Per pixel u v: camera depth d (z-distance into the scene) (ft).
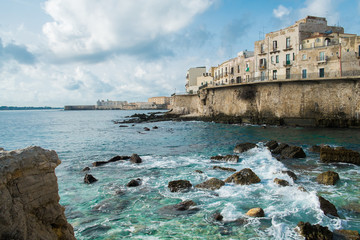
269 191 44.62
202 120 217.15
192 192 45.50
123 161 70.90
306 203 38.60
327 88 137.49
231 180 49.83
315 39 156.15
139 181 51.85
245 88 177.17
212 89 210.59
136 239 30.12
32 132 171.01
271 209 37.14
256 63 191.83
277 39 175.11
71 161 73.77
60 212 18.94
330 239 28.55
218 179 49.16
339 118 132.98
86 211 38.29
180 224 33.65
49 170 18.34
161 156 78.48
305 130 130.00
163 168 62.90
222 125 176.76
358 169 58.59
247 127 156.46
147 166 65.26
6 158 15.66
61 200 42.75
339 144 89.20
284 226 31.99
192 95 256.52
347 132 117.08
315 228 30.09
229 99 192.44
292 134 117.60
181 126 181.37
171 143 105.40
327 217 34.24
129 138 125.29
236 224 33.24
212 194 44.16
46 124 251.80
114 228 32.89
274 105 158.81
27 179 16.63
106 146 101.91
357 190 44.62
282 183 47.32
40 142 120.37
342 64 139.33
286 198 41.34
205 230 31.94
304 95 145.69
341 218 34.42
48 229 17.83
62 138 134.31
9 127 217.56
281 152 75.41
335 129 128.16
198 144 100.42
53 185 18.48
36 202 17.12
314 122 142.00
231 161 67.87
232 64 225.56
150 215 36.58
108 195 44.73
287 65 167.12
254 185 47.83
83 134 151.64
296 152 71.20
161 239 29.99
